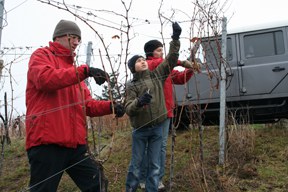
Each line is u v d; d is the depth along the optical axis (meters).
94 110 2.71
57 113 2.47
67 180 4.61
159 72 3.51
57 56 2.65
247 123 5.22
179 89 5.92
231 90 5.70
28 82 2.53
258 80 5.59
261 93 5.55
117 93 2.43
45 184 2.42
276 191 3.63
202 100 5.77
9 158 5.80
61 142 2.46
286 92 5.45
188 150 4.83
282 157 4.35
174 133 3.33
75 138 2.55
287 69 5.47
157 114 3.35
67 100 2.58
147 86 3.35
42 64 2.46
